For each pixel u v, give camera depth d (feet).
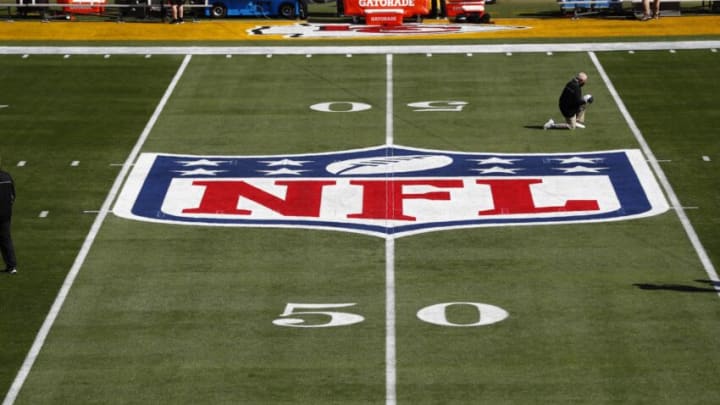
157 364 90.63
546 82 157.48
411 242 112.06
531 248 110.42
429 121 144.25
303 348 92.84
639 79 158.20
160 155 134.31
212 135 140.46
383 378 88.12
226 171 129.59
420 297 101.19
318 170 129.70
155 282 104.42
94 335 95.14
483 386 86.89
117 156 134.10
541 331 94.99
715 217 116.67
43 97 153.38
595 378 87.76
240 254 109.91
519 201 121.08
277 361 90.89
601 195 122.42
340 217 117.70
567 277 104.47
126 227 115.75
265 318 97.76
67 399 85.97
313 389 86.84
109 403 85.35
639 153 133.39
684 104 149.28
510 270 106.01
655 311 97.96
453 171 128.98
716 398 84.89
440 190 123.85
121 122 144.77
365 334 94.89
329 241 112.47
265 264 107.86
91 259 108.78
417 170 129.29
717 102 150.00
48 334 95.25
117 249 110.93
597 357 90.89
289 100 151.84
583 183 125.39
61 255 109.50
